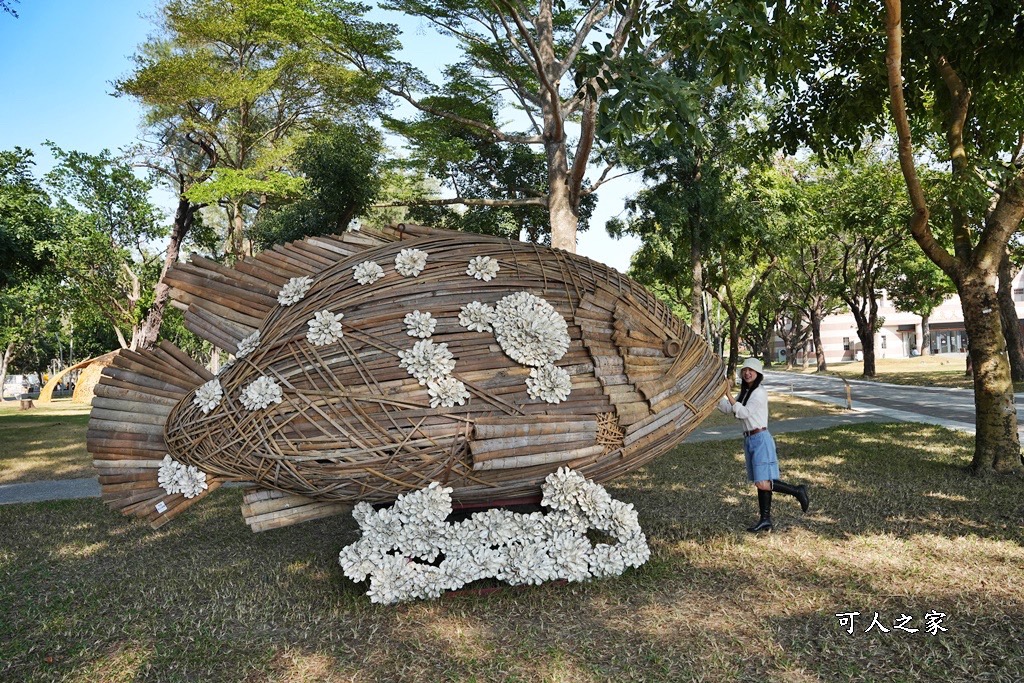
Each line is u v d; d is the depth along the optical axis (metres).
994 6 7.10
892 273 31.64
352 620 4.09
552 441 4.31
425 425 4.12
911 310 34.38
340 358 4.16
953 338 58.69
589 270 4.88
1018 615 3.87
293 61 18.06
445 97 15.35
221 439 4.09
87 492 8.90
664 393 4.77
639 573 4.74
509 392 4.31
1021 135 8.72
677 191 17.91
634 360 4.72
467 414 4.20
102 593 4.79
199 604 4.51
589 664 3.46
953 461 8.66
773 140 9.72
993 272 7.68
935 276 28.06
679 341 5.08
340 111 20.08
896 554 5.01
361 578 4.21
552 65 12.77
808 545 5.32
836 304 42.44
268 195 18.70
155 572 5.28
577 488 4.41
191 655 3.71
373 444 4.08
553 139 12.70
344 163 15.65
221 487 8.95
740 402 5.98
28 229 16.55
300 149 16.91
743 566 4.86
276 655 3.68
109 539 6.40
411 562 4.32
